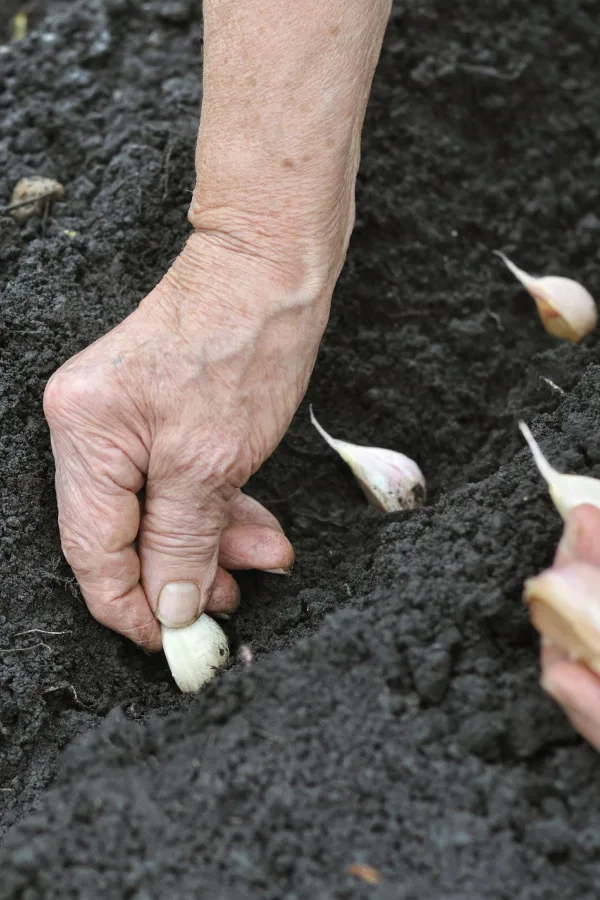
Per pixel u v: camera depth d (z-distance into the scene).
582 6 1.15
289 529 0.96
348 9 0.82
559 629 0.78
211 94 0.85
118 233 0.98
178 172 1.00
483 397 1.01
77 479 0.85
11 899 0.79
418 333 1.02
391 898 0.77
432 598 0.83
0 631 0.88
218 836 0.79
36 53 1.09
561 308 1.01
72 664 0.89
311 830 0.79
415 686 0.82
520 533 0.85
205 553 0.87
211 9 0.83
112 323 0.95
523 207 1.08
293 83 0.83
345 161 0.85
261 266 0.86
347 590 0.90
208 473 0.85
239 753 0.81
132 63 1.09
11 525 0.90
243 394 0.85
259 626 0.91
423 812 0.79
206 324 0.85
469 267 1.05
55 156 1.04
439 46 1.09
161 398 0.85
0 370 0.92
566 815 0.79
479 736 0.80
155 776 0.81
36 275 0.95
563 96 1.12
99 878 0.78
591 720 0.78
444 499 0.90
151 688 0.90
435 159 1.06
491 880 0.78
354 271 1.02
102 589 0.87
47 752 0.87
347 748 0.81
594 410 0.90
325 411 1.00
